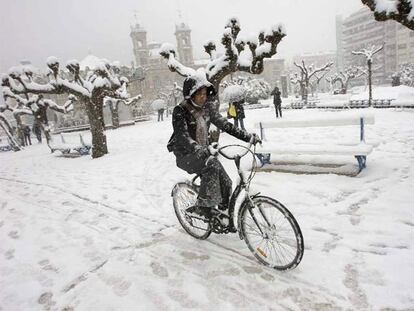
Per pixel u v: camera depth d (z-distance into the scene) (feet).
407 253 9.77
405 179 15.84
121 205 17.66
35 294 10.09
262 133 21.86
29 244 14.01
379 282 8.63
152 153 33.94
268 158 21.18
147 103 188.85
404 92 61.93
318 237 11.39
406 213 12.28
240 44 31.19
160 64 241.55
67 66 34.65
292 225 9.04
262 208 9.70
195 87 10.00
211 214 11.06
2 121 67.31
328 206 13.89
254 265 10.19
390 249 10.10
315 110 64.28
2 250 13.75
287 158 21.35
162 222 14.61
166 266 10.84
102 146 36.37
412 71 167.63
